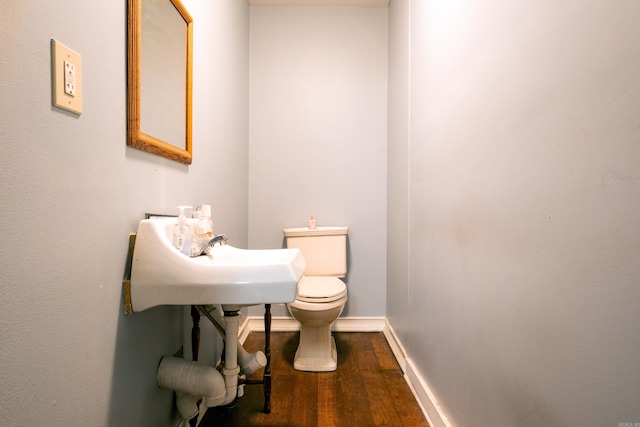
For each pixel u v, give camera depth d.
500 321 0.95
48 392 0.65
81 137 0.73
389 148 2.47
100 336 0.81
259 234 2.56
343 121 2.55
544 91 0.77
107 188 0.83
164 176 1.15
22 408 0.59
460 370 1.21
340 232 2.38
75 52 0.71
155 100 1.07
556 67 0.73
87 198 0.76
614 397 0.58
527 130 0.83
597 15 0.62
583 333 0.65
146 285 0.92
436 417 1.38
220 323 1.37
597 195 0.62
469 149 1.15
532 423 0.81
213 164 1.68
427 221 1.58
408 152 1.92
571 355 0.68
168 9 1.16
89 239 0.77
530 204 0.82
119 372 0.89
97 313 0.80
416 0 1.79
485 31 1.05
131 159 0.95
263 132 2.54
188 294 0.92
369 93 2.55
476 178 1.10
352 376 1.88
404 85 2.03
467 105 1.17
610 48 0.59
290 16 2.54
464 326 1.18
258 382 1.53
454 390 1.26
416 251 1.74
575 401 0.67
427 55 1.60
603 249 0.60
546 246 0.76
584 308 0.65
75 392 0.72
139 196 0.99
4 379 0.55
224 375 1.21
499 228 0.96
